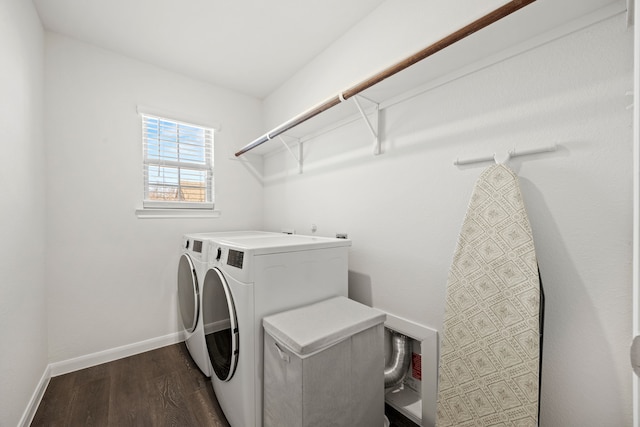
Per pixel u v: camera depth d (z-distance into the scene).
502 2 1.02
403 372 1.43
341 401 1.04
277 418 1.06
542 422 0.99
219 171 2.56
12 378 1.19
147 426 1.32
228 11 1.64
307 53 2.08
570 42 0.91
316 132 2.08
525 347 0.91
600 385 0.87
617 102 0.83
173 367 1.86
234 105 2.66
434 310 1.32
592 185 0.88
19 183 1.31
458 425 1.04
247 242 1.43
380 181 1.59
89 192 1.92
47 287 1.75
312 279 1.36
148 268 2.16
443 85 1.28
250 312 1.14
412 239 1.42
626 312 0.82
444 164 1.28
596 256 0.87
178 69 2.28
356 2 1.57
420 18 1.36
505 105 1.07
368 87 1.29
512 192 1.00
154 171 2.24
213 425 1.33
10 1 1.24
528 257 0.94
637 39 0.51
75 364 1.83
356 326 1.08
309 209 2.19
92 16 1.67
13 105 1.25
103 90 1.98
